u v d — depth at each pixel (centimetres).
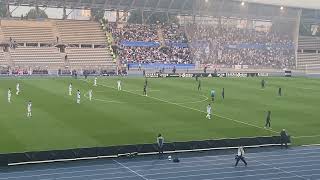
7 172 3097
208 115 5075
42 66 9762
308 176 3148
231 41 12362
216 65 11362
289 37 12988
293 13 12875
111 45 10856
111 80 8681
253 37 12712
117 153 3512
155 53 11069
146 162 3400
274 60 12219
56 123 4578
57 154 3359
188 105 5903
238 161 3372
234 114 5366
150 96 6606
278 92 7338
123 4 11106
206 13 11975
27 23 10638
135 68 10450
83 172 3125
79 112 5200
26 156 3288
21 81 8100
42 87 7300
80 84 7856
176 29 12038
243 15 12431
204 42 11956
